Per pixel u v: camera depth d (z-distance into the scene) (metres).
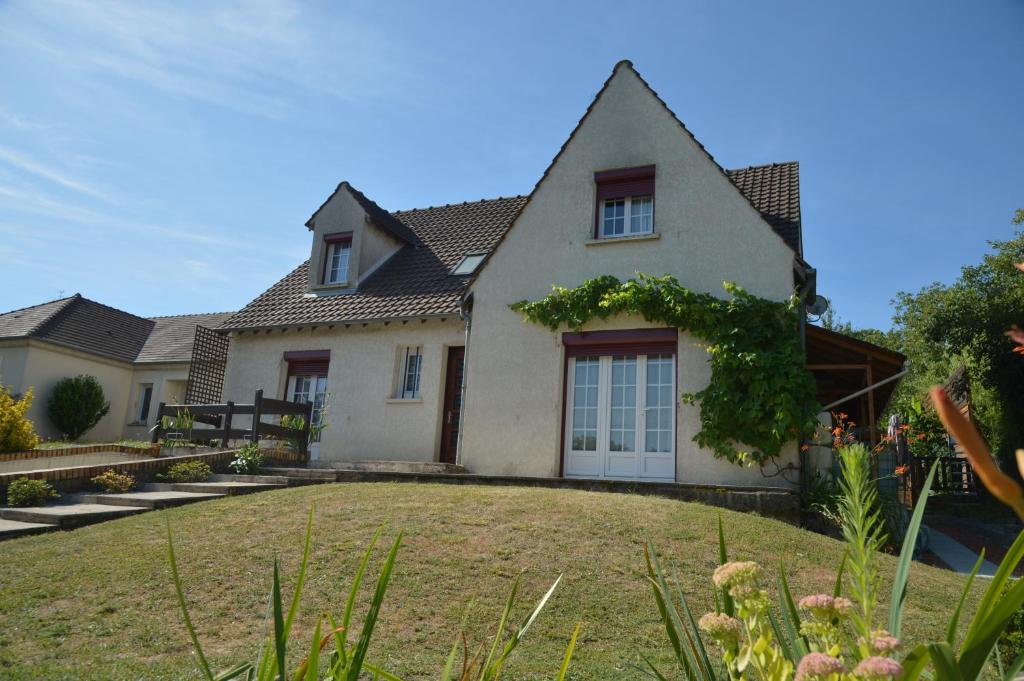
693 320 11.71
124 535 7.78
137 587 6.25
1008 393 20.58
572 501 8.79
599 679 4.58
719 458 11.21
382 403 14.62
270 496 9.42
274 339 16.02
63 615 5.67
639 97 13.36
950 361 26.97
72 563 6.88
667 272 12.35
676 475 11.47
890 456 9.77
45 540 7.95
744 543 7.45
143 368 24.84
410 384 14.83
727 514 8.57
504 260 13.48
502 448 12.58
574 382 12.64
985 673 4.29
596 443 12.25
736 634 1.65
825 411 10.95
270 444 14.19
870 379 11.77
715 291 12.02
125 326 26.94
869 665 1.17
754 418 10.89
